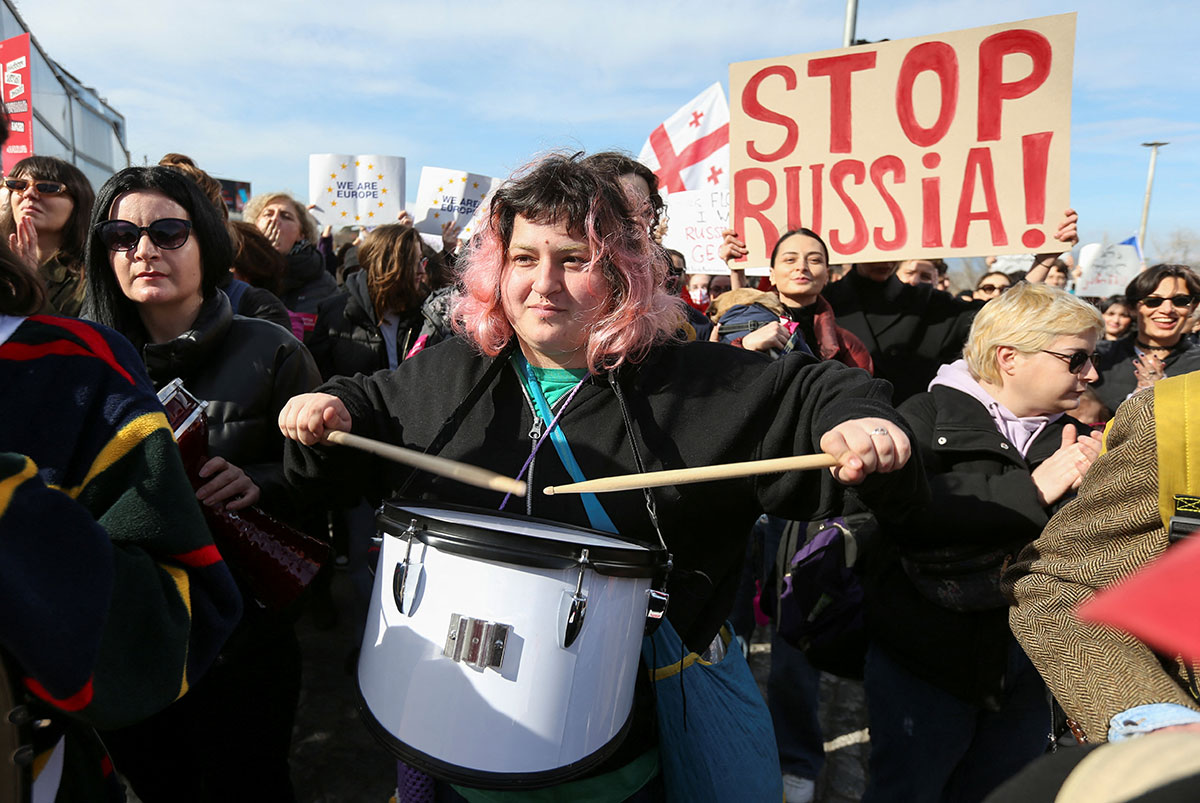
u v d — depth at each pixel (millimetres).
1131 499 1205
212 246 2078
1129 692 1111
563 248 1371
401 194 7379
